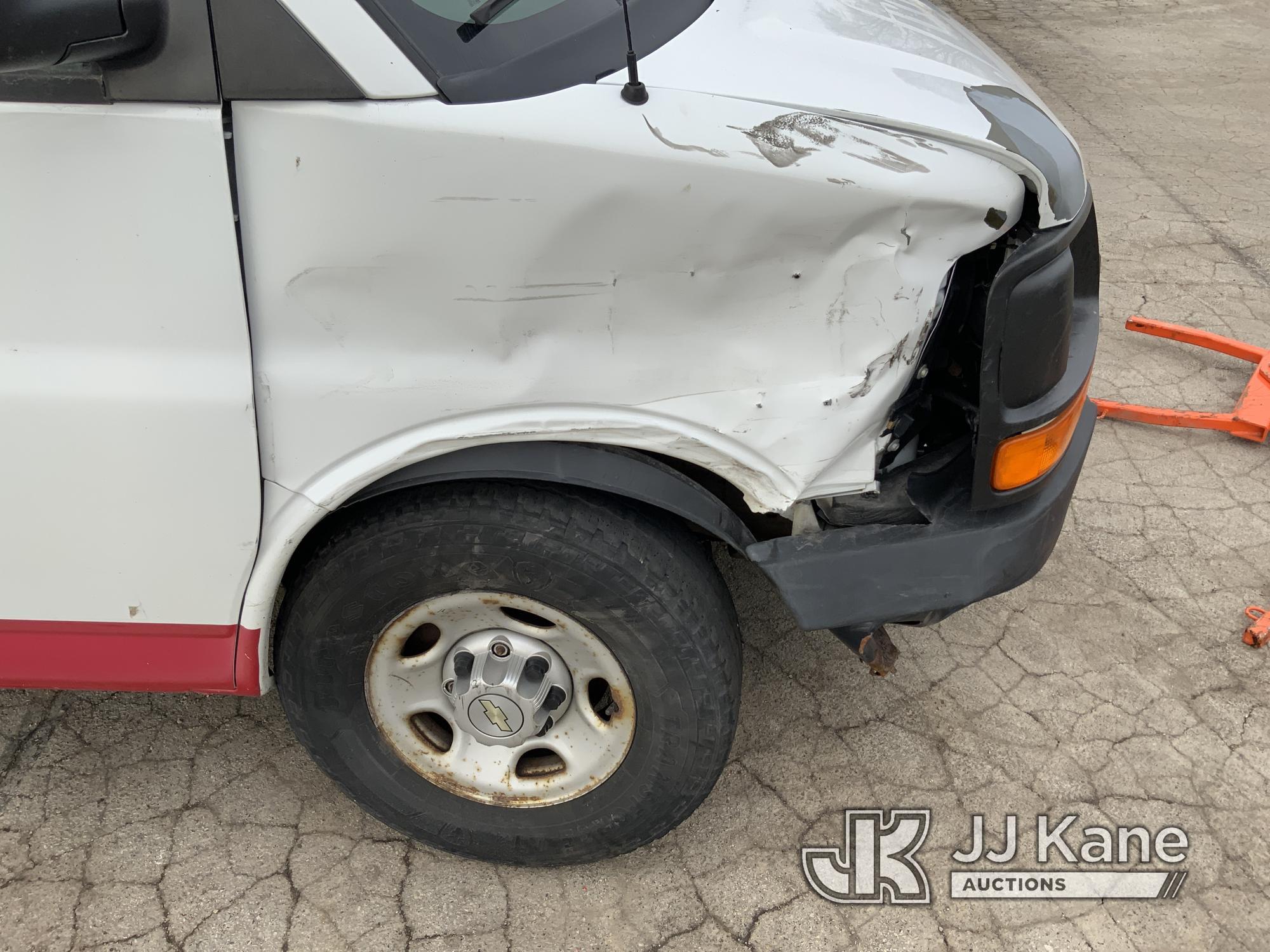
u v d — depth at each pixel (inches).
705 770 68.9
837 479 62.8
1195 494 122.7
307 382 55.5
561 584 62.1
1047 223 59.0
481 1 55.2
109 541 59.8
